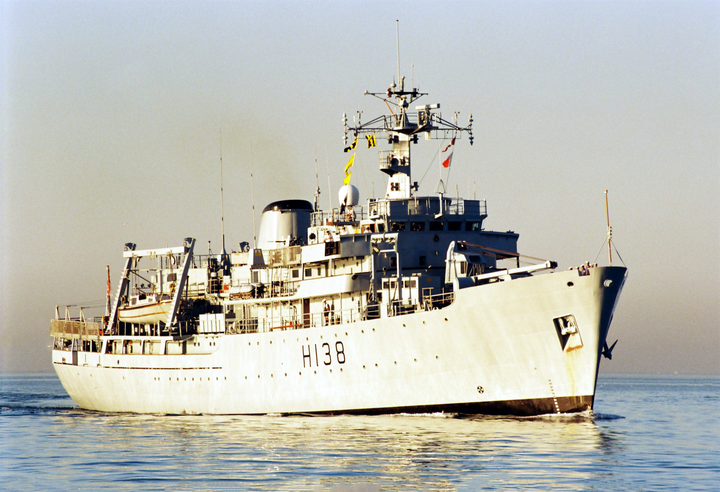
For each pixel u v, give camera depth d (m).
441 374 186.25
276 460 149.88
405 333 188.12
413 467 139.62
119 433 193.50
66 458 161.38
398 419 188.25
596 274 170.50
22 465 155.00
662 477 132.38
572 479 130.50
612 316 176.25
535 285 173.88
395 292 195.25
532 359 178.00
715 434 185.12
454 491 124.12
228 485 131.62
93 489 132.25
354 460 146.50
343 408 199.12
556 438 162.12
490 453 149.50
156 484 134.12
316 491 126.69
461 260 193.75
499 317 178.00
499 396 182.38
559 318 174.00
